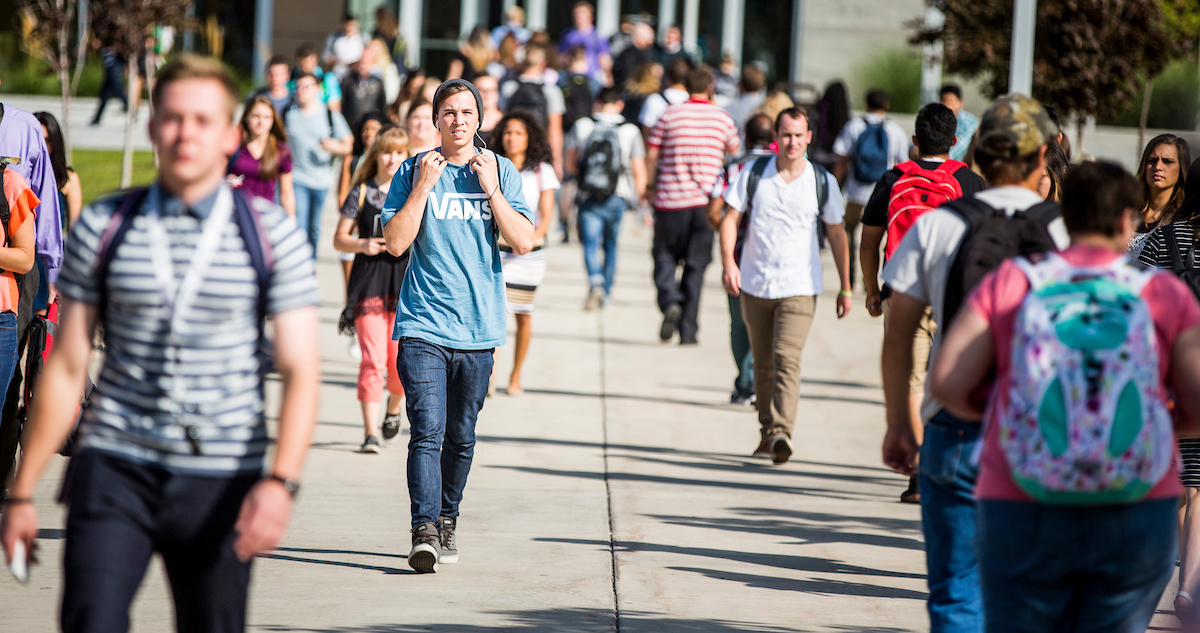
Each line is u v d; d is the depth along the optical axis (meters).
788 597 17.12
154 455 9.87
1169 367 10.01
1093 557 9.87
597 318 41.06
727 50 89.94
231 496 9.98
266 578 17.28
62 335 9.89
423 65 90.12
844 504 22.20
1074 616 10.36
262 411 10.22
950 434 11.81
